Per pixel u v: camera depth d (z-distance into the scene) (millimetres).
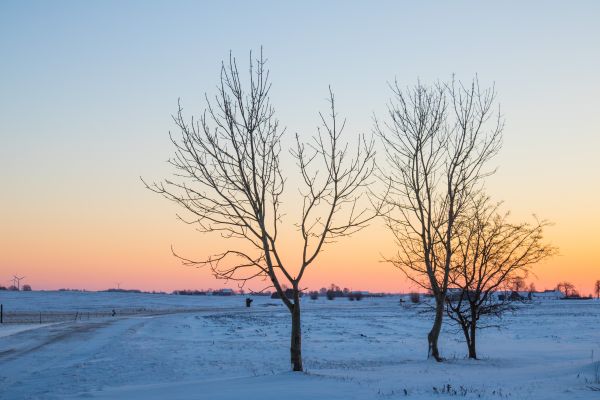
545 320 58375
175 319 58594
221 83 18328
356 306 103500
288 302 18547
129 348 29734
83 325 48188
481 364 23453
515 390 14289
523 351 31000
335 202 18734
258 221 18359
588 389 13992
